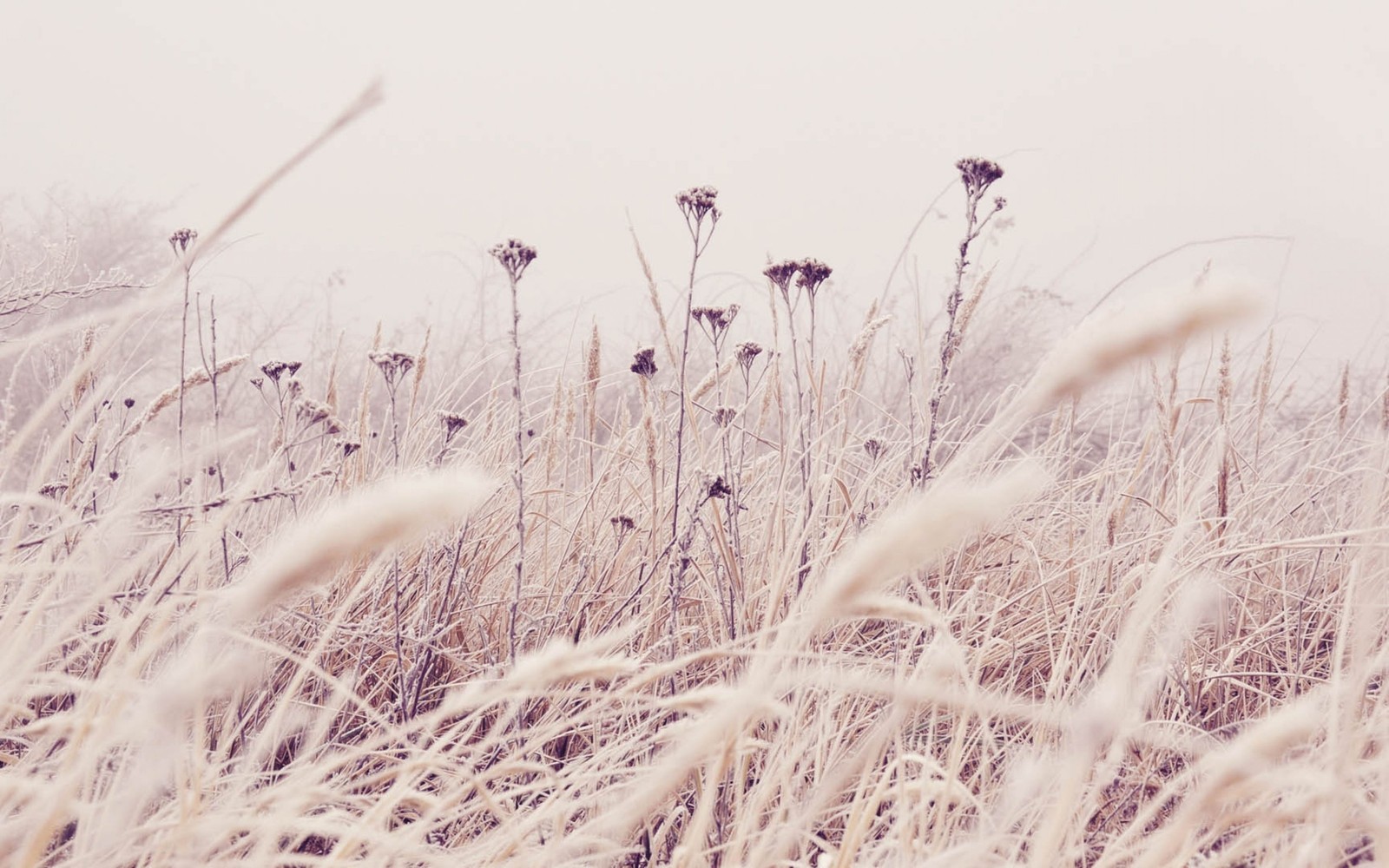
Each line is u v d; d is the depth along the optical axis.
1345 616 1.92
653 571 2.39
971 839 2.01
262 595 1.19
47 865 1.95
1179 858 1.86
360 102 1.27
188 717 1.86
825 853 2.08
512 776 2.20
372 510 1.10
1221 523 2.49
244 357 2.40
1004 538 2.67
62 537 2.15
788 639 1.82
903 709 1.82
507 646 2.44
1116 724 1.63
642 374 2.41
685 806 2.09
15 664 1.86
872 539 1.20
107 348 1.78
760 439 2.49
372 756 2.20
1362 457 2.75
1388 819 1.65
